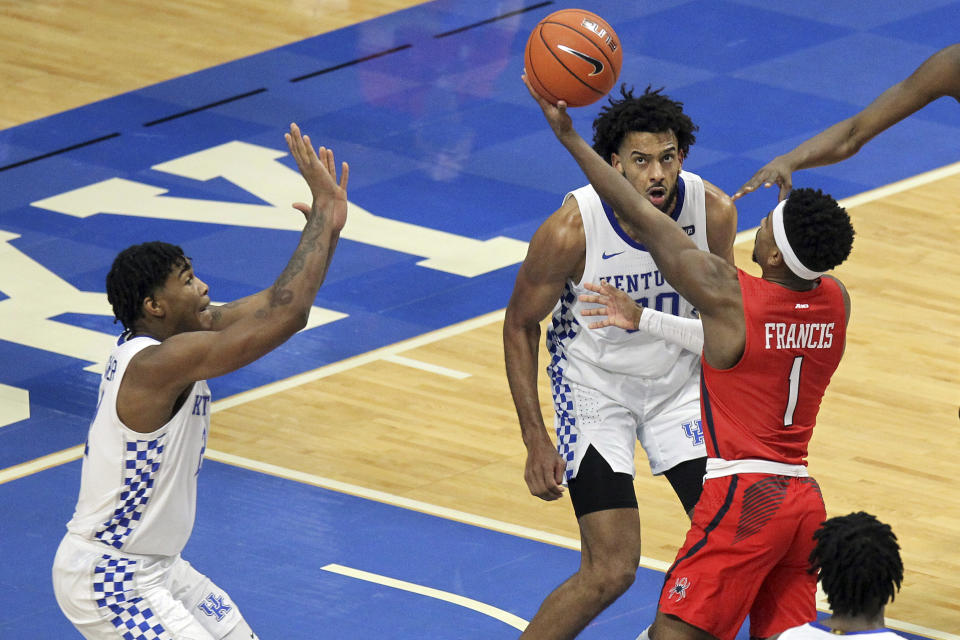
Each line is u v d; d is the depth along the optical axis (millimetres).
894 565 13773
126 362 15867
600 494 18078
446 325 30375
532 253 18328
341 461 25328
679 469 18703
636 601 21234
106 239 33812
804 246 15617
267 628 20484
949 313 30859
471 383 28156
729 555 16219
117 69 43688
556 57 17797
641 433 19031
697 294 16141
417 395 27672
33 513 23609
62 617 20797
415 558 22391
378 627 20547
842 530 13898
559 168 37875
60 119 40375
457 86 42750
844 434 26266
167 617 16234
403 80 43156
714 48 44906
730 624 16438
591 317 18469
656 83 42438
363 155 38312
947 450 25812
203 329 16812
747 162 37875
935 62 19469
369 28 47000
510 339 18703
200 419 16406
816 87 42312
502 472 25125
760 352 15938
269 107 41250
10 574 21844
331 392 27734
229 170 37562
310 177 16062
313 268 15820
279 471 24953
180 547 16656
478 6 48812
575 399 18641
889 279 32219
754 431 16219
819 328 16062
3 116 40500
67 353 29094
